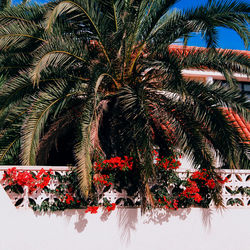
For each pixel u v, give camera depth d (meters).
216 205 6.46
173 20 6.87
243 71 6.91
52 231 5.86
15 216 5.73
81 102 7.12
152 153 5.75
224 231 6.62
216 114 6.33
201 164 6.55
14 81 6.46
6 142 6.72
